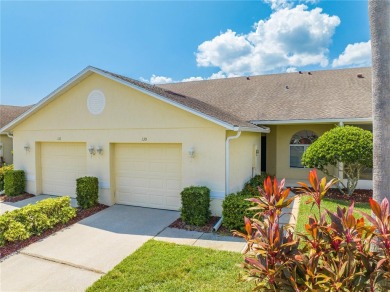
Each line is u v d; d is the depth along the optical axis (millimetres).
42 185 12445
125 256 6062
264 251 2947
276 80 18406
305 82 17047
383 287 2781
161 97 8898
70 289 4820
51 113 11500
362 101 13109
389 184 3867
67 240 7035
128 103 9820
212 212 8625
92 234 7422
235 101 16234
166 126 9234
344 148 9875
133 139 9789
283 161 15219
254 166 12883
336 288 2467
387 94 3906
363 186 12508
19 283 5047
